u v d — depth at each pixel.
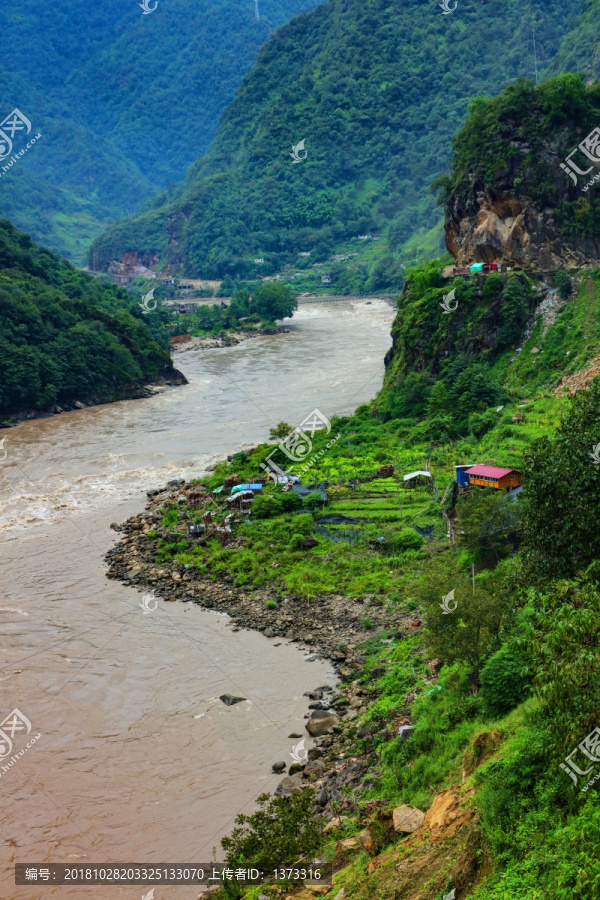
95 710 44.28
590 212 97.06
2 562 65.50
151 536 68.88
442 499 66.56
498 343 97.19
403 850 27.00
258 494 74.50
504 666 33.97
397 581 56.41
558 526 29.16
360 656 47.69
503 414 83.31
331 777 36.44
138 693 45.72
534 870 22.02
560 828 23.20
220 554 63.53
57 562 65.25
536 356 93.38
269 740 40.53
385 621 51.41
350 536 64.25
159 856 33.69
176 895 31.58
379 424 97.50
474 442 81.12
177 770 38.84
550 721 21.62
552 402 82.50
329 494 72.69
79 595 59.09
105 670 48.41
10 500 81.44
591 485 28.05
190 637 52.03
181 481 84.56
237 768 38.59
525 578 30.58
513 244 103.06
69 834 35.28
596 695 20.42
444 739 34.56
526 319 97.38
